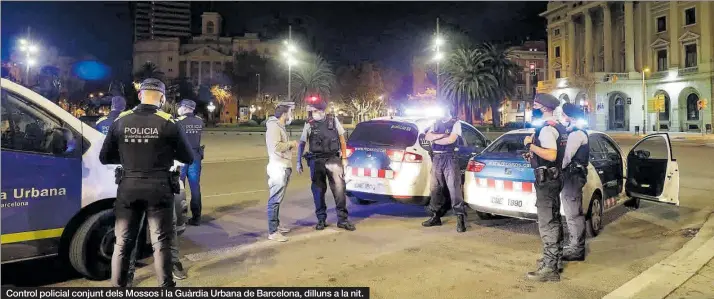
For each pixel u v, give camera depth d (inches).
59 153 163.2
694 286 166.9
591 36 2308.1
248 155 769.6
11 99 159.3
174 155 149.1
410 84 3796.8
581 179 201.0
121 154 142.1
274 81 3390.7
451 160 251.1
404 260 201.6
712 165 593.3
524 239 236.8
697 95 1913.1
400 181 267.0
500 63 1926.7
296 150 254.1
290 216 292.4
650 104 1774.1
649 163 274.5
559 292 166.6
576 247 202.4
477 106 1946.4
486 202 247.3
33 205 156.6
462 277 181.0
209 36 4399.6
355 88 3253.0
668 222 276.1
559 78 2359.7
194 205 265.4
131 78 4042.8
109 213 173.3
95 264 171.9
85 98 3656.5
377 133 294.4
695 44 1915.6
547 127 180.1
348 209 312.8
